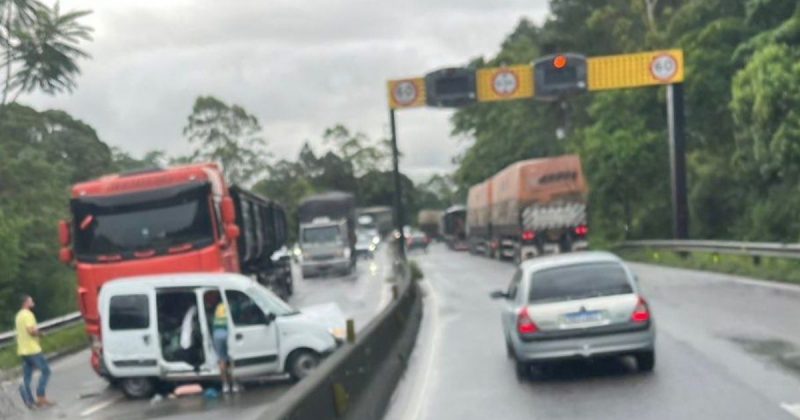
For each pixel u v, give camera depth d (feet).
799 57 138.62
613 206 206.80
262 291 62.64
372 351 46.60
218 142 347.15
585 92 142.61
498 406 44.52
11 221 136.56
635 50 224.12
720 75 183.21
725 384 45.50
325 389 31.94
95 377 78.48
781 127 133.18
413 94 152.35
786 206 149.07
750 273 108.78
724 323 68.39
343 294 142.51
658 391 44.98
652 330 49.47
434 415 43.50
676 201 151.23
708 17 196.24
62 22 141.28
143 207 73.46
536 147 283.59
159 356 61.57
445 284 134.41
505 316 56.03
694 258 135.95
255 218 106.93
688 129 191.52
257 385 63.93
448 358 62.75
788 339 58.95
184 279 62.23
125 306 62.39
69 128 241.55
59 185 169.89
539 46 269.44
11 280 135.85
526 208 159.94
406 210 549.13
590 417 40.22
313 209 207.31
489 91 140.97
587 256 51.83
